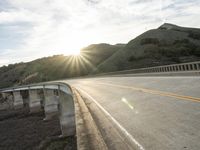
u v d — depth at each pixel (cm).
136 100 1324
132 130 757
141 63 9000
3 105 11706
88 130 743
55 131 4053
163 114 855
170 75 2497
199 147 502
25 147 3588
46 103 5747
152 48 10125
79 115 1022
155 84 1886
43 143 3412
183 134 604
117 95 1756
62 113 3416
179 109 866
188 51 9344
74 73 17212
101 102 1591
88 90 2723
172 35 12144
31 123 5484
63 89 3688
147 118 860
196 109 809
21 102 10006
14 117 7206
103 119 1026
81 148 555
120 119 961
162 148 548
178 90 1302
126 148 601
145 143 608
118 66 9781
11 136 4503
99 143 600
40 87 6731
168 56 9119
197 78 1634
